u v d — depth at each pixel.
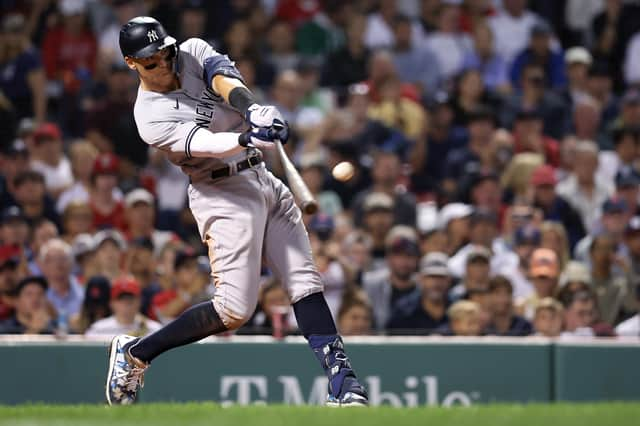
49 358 26.06
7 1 50.25
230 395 26.41
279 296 28.59
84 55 48.97
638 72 53.91
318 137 45.06
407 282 32.34
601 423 14.13
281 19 53.28
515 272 35.19
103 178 37.62
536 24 53.12
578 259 36.12
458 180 42.81
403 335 28.34
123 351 19.48
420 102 49.22
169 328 19.16
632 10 54.88
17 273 30.28
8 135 44.00
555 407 16.36
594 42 54.97
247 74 47.84
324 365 18.80
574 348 27.52
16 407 17.44
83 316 28.80
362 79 50.34
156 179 41.50
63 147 44.34
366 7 53.91
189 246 36.28
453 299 32.09
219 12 50.81
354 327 29.80
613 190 42.31
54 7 50.62
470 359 27.14
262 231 18.69
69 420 15.01
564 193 41.78
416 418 14.83
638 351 27.70
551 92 48.56
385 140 44.97
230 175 18.59
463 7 53.12
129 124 43.16
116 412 16.05
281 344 26.58
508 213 38.34
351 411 15.88
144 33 17.94
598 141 47.41
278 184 19.22
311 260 19.09
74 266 33.34
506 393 27.23
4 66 46.50
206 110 18.42
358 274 33.53
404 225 39.59
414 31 52.62
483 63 51.78
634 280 34.25
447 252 36.84
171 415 15.46
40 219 35.81
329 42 52.84
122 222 37.91
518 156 42.66
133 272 31.52
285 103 46.50
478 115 44.03
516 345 27.33
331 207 40.91
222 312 18.72
